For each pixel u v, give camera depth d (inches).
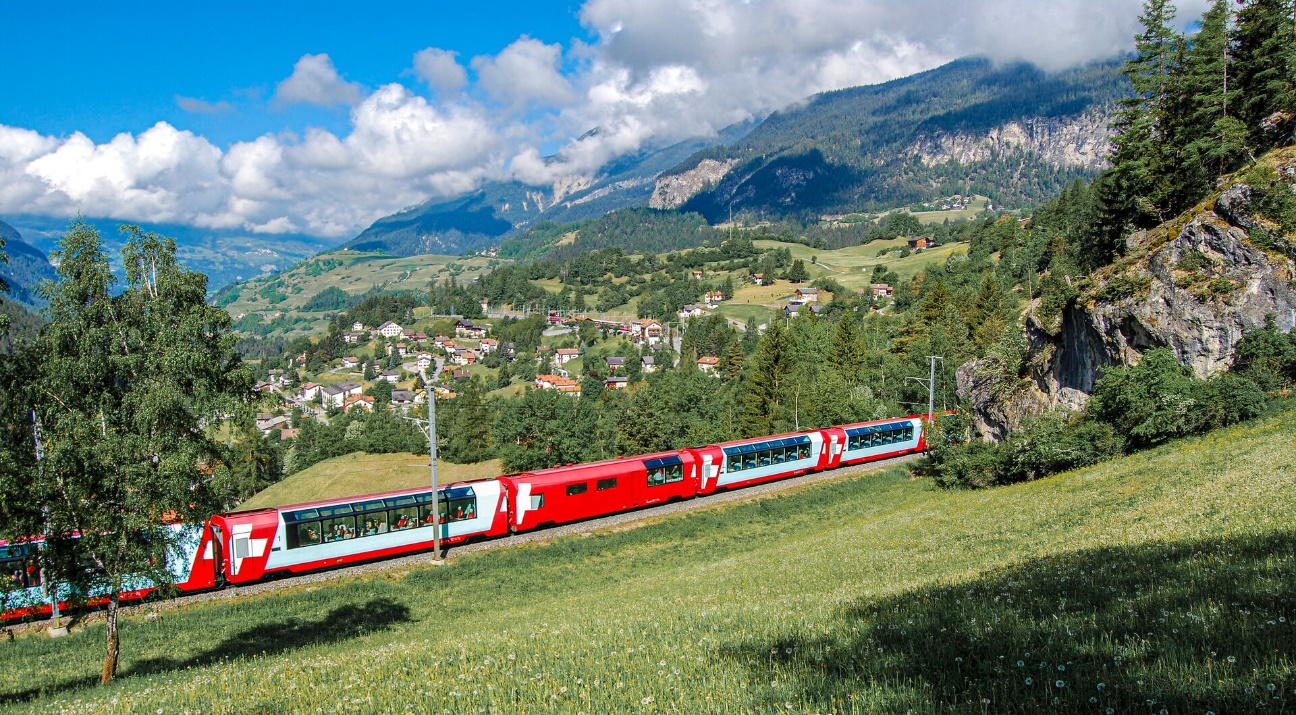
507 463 3545.8
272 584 1363.2
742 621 530.3
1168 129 2122.3
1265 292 1448.1
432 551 1566.2
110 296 757.3
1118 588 449.7
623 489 1852.9
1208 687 253.1
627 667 395.9
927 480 2101.4
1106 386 1553.9
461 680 400.2
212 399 771.4
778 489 2116.1
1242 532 573.0
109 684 700.7
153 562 761.6
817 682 323.3
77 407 738.2
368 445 4857.3
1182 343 1541.6
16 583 784.9
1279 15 1974.7
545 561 1547.7
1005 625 388.8
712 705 307.7
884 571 889.5
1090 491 1173.1
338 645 958.4
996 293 4195.4
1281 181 1509.6
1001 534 1011.9
